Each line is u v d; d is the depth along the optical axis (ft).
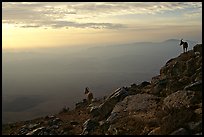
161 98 111.04
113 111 110.01
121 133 86.43
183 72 128.57
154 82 135.95
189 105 89.66
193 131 71.77
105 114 115.85
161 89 120.26
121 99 119.44
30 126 118.62
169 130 76.23
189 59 133.59
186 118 78.84
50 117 135.13
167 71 140.15
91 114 122.83
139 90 129.39
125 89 129.08
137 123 92.17
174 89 111.86
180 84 113.80
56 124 115.96
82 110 138.41
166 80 124.06
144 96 115.24
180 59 141.28
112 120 102.58
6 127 127.65
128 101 114.32
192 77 115.65
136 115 100.48
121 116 103.86
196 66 123.85
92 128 100.42
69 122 116.47
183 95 96.58
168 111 93.40
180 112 83.25
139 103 110.42
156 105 105.70
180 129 71.87
